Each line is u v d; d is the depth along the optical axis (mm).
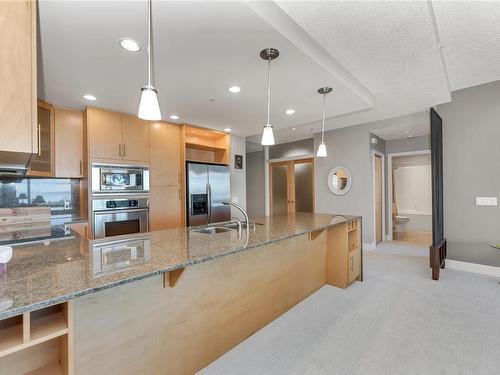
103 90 2744
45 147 3039
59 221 3402
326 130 5324
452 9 2104
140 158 3727
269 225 2625
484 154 3510
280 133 5539
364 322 2283
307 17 1930
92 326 1257
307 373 1679
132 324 1401
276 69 2352
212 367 1750
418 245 5258
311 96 3023
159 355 1517
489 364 1728
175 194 4113
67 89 2711
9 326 1027
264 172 7180
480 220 3535
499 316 2355
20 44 1357
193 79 2533
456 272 3570
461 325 2209
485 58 2859
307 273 2832
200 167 4355
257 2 1635
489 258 3477
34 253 1537
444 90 3248
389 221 5773
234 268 1973
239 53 2074
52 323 1052
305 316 2410
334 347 1941
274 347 1954
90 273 1164
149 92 1465
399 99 3568
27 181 3199
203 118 3885
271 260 2334
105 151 3379
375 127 4707
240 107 3396
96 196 3297
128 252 1541
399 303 2639
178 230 2363
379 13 1870
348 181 5070
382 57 2482
